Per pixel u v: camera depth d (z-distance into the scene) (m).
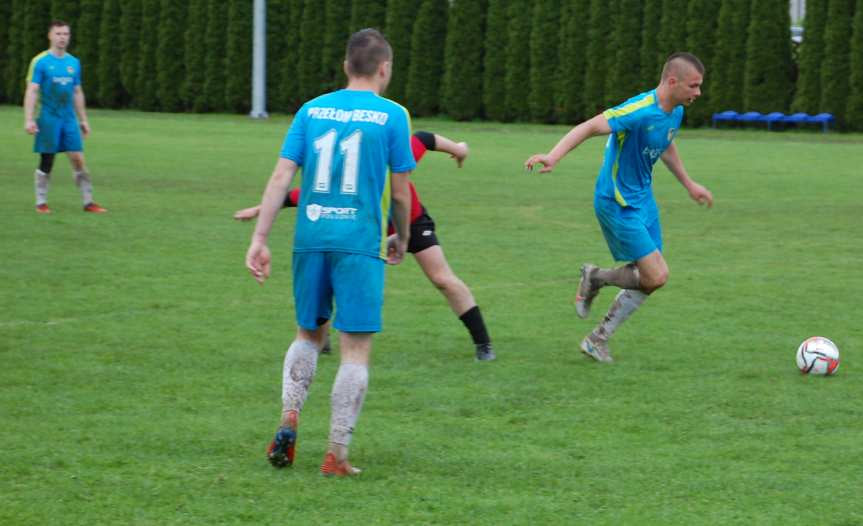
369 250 11.91
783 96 69.56
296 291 12.22
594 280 17.69
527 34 75.00
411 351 18.03
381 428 13.86
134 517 10.80
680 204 37.03
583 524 10.70
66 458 12.51
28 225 30.06
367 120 11.93
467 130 69.12
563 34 73.56
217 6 80.56
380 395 15.41
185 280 23.44
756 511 11.08
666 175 44.94
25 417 14.10
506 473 12.18
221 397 15.19
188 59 81.50
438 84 78.06
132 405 14.73
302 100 80.38
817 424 14.18
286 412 12.06
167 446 13.01
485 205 36.12
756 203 37.22
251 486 11.68
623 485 11.81
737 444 13.30
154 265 25.05
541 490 11.65
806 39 67.50
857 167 48.28
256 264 11.90
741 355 17.89
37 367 16.55
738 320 20.52
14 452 12.68
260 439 13.35
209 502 11.20
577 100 73.75
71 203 34.34
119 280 23.30
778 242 29.69
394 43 78.06
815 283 24.08
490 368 16.98
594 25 72.50
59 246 27.14
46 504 11.10
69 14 83.88
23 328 19.02
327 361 17.45
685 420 14.31
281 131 64.81
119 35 83.38
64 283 22.88
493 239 29.58
